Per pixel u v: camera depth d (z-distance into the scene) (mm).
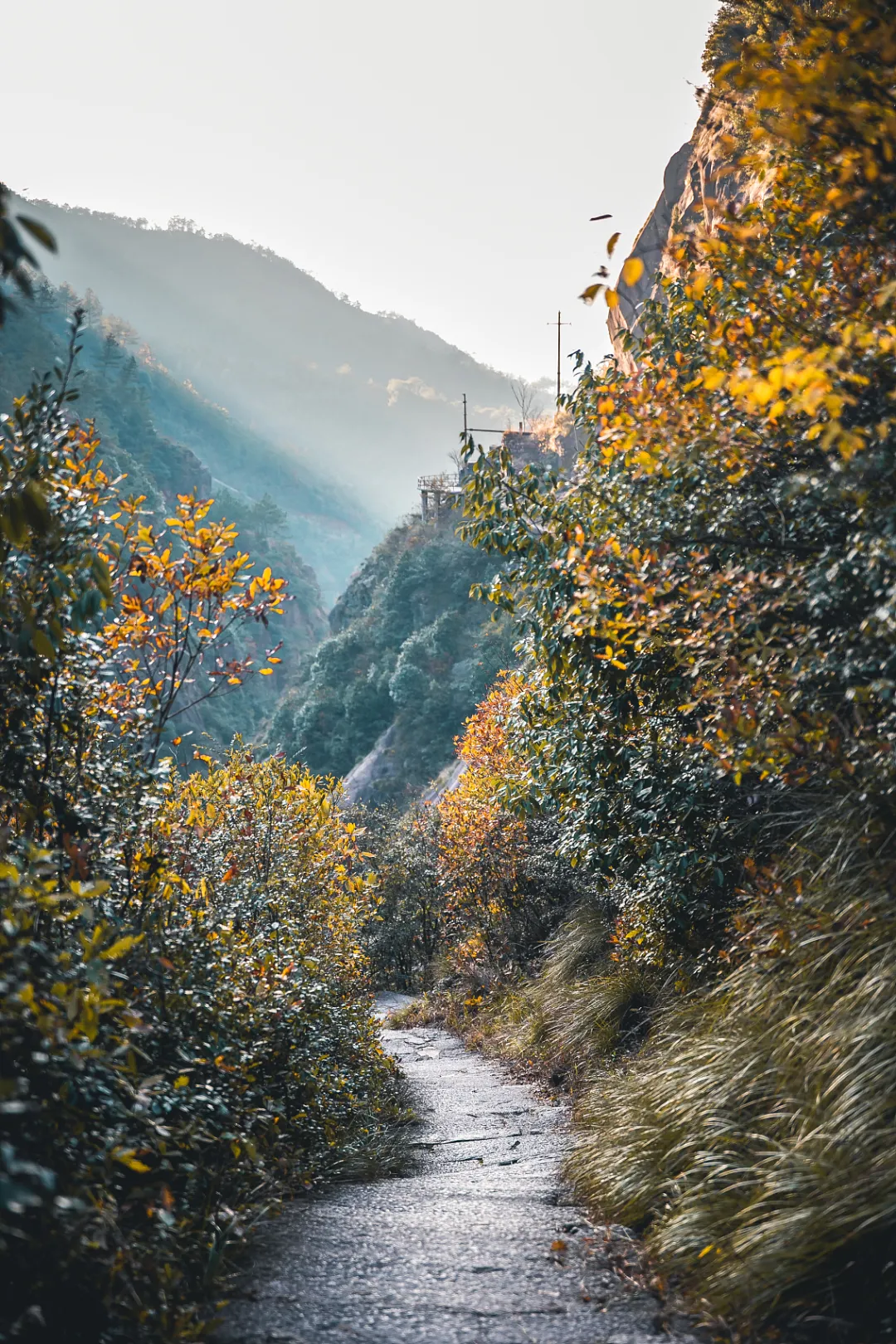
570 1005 8695
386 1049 13820
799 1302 2729
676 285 5875
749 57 2852
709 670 4551
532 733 7453
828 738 3809
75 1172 2531
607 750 6465
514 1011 11641
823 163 3062
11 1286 2223
